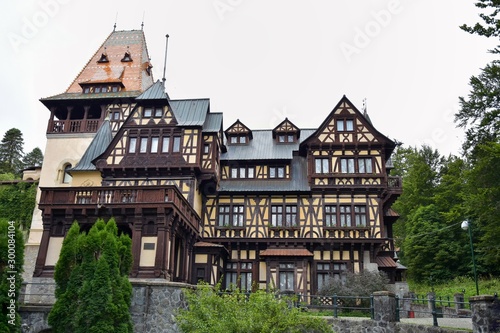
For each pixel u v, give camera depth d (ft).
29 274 87.04
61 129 96.43
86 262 41.14
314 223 82.89
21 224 103.76
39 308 43.83
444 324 44.91
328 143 85.46
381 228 81.20
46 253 62.03
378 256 86.89
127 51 110.11
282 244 82.17
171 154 80.12
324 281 79.30
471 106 81.05
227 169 90.33
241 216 85.10
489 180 78.07
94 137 88.94
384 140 85.15
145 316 43.83
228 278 82.43
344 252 81.56
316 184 84.02
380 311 45.65
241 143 95.25
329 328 37.50
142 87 102.83
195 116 83.25
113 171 80.12
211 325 34.99
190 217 74.08
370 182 83.61
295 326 37.24
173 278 68.54
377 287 69.41
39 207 63.67
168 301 44.24
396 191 83.97
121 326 40.01
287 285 76.64
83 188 63.93
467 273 104.37
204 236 83.61
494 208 76.69
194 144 80.38
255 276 81.56
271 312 35.50
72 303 39.91
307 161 88.17
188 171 79.20
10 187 109.81
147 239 60.70
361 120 86.58
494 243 85.20
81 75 104.63
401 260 129.49
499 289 83.87
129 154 80.79
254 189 85.51
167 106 83.30
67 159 93.91
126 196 63.41
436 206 118.21
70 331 39.42
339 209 83.30
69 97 96.99
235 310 35.42
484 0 67.05
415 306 72.38
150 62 114.11
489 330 34.17
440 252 106.73
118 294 40.83
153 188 62.95
